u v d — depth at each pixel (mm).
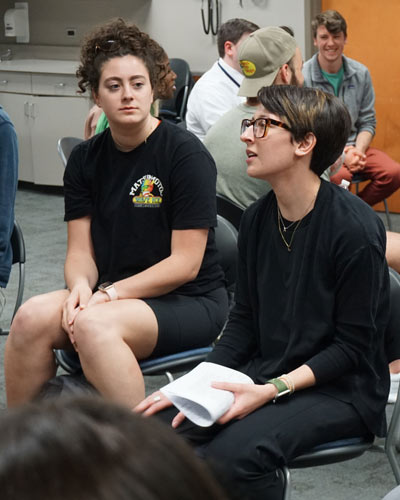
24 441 295
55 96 7141
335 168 3127
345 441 1868
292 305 1927
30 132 7344
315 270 1880
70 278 2416
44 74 7145
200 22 6988
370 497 2521
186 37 7098
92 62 2385
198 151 2391
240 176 2945
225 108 4445
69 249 2516
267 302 1980
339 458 1860
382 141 6297
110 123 2385
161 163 2389
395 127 6219
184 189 2357
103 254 2480
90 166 2482
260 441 1743
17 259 3156
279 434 1768
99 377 2143
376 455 2797
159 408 1945
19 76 7293
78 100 7047
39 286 4777
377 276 1849
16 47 8156
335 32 5152
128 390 2129
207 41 6996
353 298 1847
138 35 2400
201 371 1879
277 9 6523
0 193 2883
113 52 2350
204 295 2441
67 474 286
